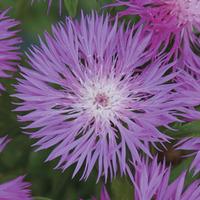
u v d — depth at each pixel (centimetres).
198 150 34
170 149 35
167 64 35
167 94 35
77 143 35
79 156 35
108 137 35
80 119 35
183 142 35
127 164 35
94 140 35
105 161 34
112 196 34
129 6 35
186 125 34
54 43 35
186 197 34
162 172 34
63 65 35
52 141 34
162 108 35
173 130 34
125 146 34
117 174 35
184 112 35
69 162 34
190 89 35
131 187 34
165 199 34
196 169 34
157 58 35
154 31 35
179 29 35
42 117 35
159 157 35
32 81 35
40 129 35
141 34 35
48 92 35
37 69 35
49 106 35
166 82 35
